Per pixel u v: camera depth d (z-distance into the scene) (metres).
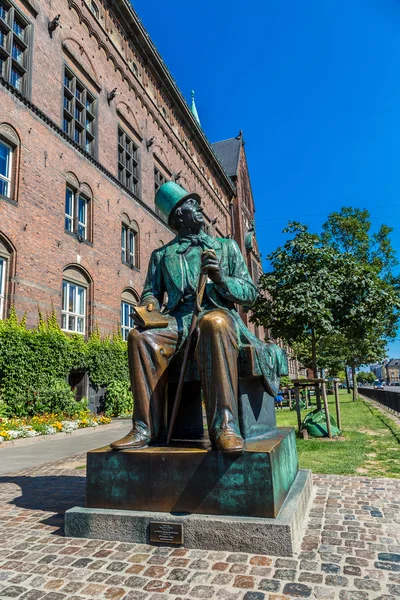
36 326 13.59
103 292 17.73
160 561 2.67
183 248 4.14
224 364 3.11
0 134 13.19
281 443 3.39
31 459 7.66
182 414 3.96
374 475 5.53
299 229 10.71
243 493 2.90
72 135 17.22
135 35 23.64
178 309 4.00
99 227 18.05
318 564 2.61
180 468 3.04
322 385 9.52
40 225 14.27
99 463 3.26
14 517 3.79
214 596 2.24
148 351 3.45
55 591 2.35
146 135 24.50
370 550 2.83
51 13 16.58
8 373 12.06
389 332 18.73
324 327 9.65
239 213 44.09
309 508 3.88
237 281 3.86
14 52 14.78
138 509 3.11
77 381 16.08
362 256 24.05
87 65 18.94
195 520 2.88
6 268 12.95
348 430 10.59
